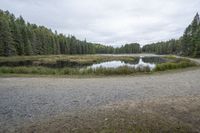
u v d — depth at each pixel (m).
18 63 30.97
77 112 4.95
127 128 3.60
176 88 8.41
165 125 3.79
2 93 7.49
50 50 66.25
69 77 12.62
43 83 9.92
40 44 59.09
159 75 13.56
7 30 42.16
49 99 6.54
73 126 3.83
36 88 8.53
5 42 42.06
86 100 6.39
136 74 14.46
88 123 3.94
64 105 5.79
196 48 42.78
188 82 10.10
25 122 4.34
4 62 32.00
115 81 10.72
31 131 3.74
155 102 5.77
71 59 42.88
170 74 14.05
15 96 7.00
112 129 3.57
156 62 37.69
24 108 5.50
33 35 55.00
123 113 4.49
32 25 76.25
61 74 14.48
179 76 12.77
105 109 4.99
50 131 3.66
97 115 4.45
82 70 15.34
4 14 55.59
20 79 11.37
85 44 100.88
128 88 8.54
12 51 44.34
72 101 6.27
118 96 6.96
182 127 3.76
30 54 51.22
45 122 4.25
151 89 8.25
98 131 3.52
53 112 5.08
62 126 3.88
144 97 6.72
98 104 5.86
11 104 5.92
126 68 15.49
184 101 5.86
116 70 14.84
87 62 36.41
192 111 4.83
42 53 60.16
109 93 7.49
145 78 12.01
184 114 4.59
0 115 4.89
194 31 48.00
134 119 4.05
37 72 14.77
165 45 102.94
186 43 52.94
